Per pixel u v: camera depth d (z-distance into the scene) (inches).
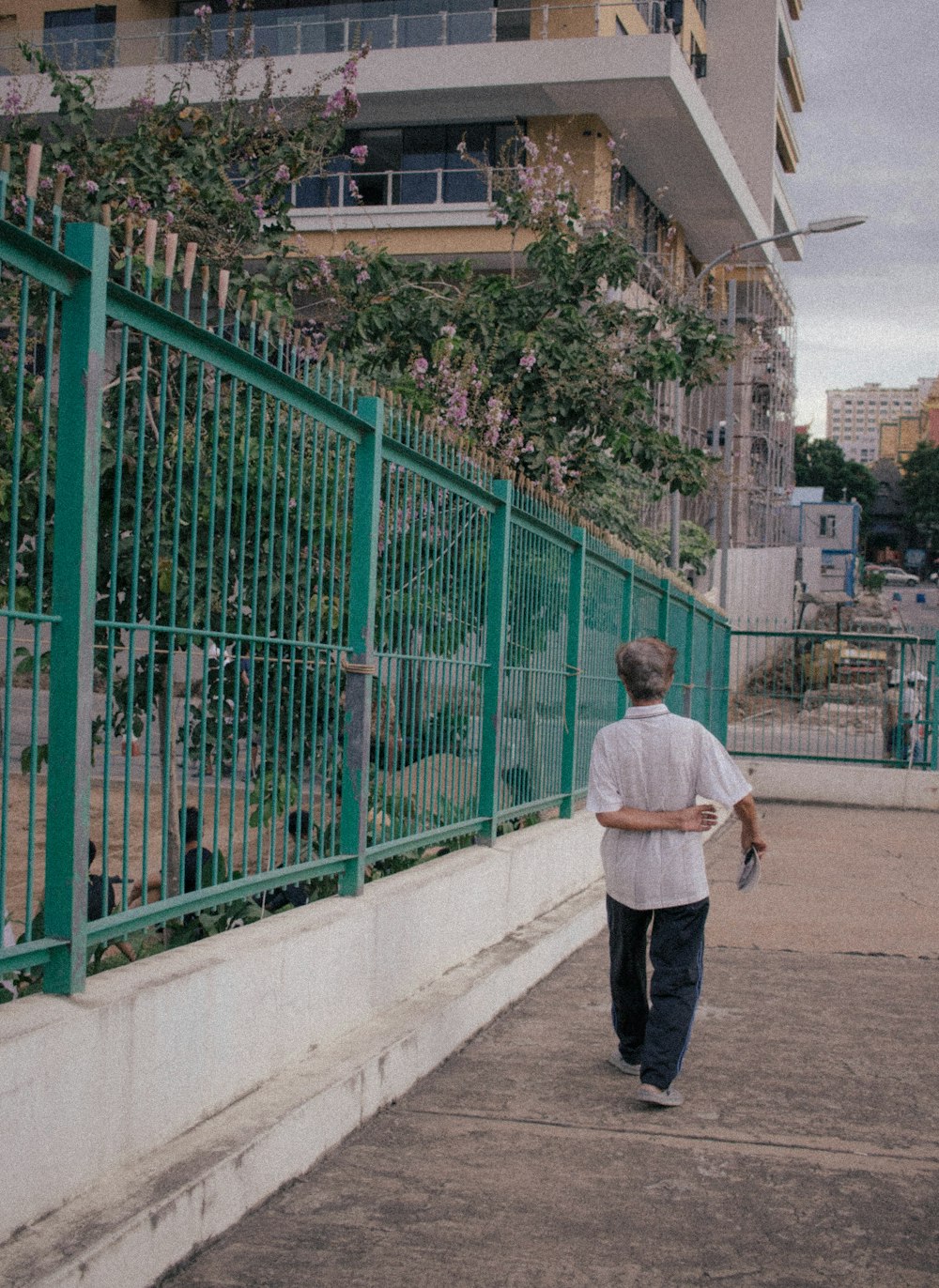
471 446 284.7
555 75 1016.9
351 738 220.4
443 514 264.4
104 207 141.5
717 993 287.0
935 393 7342.5
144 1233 130.9
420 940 236.4
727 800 209.5
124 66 1007.0
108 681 152.9
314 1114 171.8
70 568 139.6
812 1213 164.1
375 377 451.8
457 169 1115.9
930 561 5703.7
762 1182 174.2
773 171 1691.7
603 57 1010.7
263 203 390.9
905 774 701.9
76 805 139.6
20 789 341.7
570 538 357.4
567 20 1093.8
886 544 6077.8
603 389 512.7
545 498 341.1
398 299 470.3
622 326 534.9
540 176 580.4
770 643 887.1
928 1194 171.3
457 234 1064.8
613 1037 245.6
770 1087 217.6
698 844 211.3
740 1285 143.5
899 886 440.8
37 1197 127.4
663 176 1217.4
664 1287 142.5
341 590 215.2
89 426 139.6
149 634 161.8
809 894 421.1
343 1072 183.6
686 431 1386.6
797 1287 143.5
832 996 286.0
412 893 231.9
